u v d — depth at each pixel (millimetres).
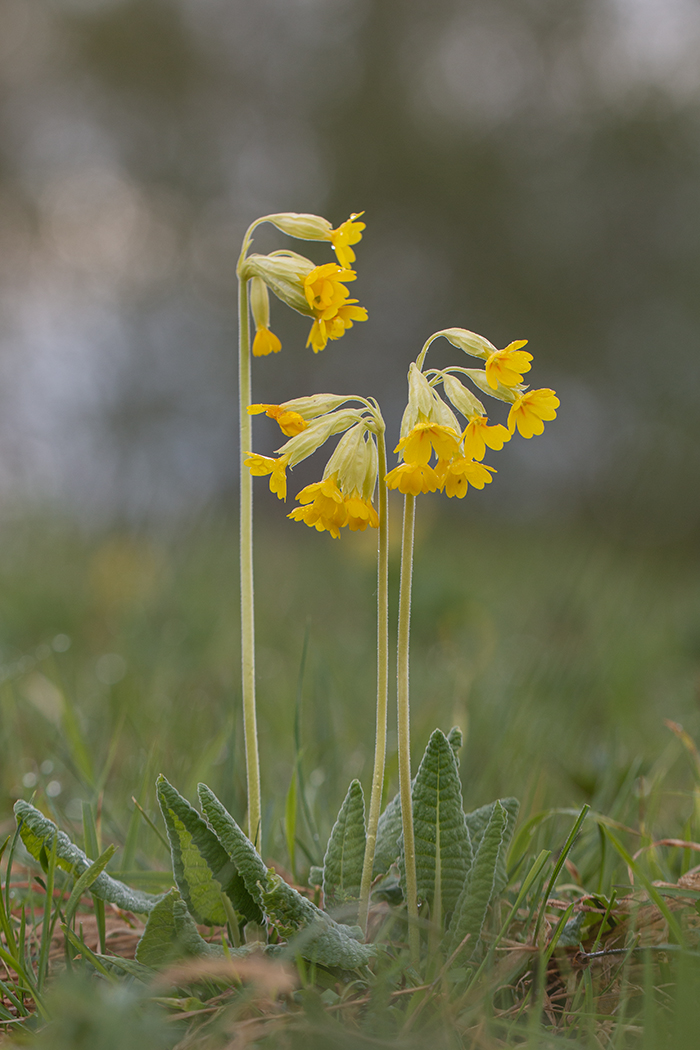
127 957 2395
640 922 2260
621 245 20125
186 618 7109
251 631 2357
